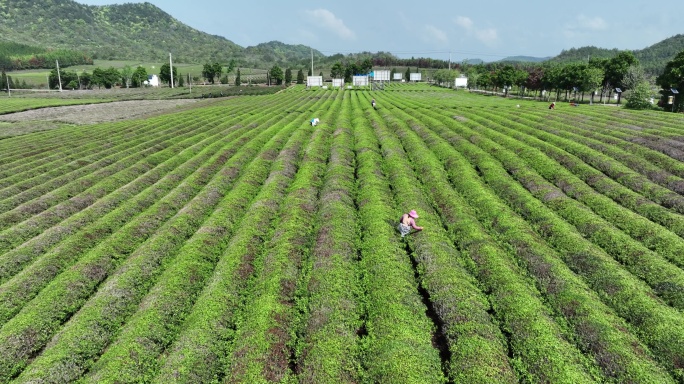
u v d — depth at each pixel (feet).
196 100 483.92
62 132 264.31
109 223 119.44
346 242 101.14
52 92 601.21
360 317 79.92
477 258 94.58
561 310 77.71
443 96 494.59
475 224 108.68
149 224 118.42
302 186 135.33
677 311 74.23
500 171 145.69
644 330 71.31
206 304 80.84
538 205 116.88
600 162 147.02
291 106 362.12
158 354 73.46
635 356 64.80
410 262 95.96
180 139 227.40
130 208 128.88
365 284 88.58
